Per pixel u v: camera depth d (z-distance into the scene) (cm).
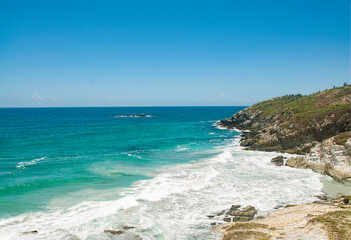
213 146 4809
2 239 1383
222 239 1351
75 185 2344
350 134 2942
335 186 2341
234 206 1859
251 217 1678
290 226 1412
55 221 1611
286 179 2572
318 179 2567
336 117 3928
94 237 1424
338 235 1239
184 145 4909
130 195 2088
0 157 3581
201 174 2745
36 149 4238
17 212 1744
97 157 3669
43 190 2198
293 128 4088
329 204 1816
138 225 1570
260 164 3259
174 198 2028
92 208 1817
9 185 2317
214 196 2078
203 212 1769
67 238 1409
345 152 2712
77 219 1641
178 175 2708
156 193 2133
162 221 1627
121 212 1758
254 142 4644
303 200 1984
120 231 1488
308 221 1434
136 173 2789
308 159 3064
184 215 1719
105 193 2133
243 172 2852
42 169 2931
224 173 2806
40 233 1459
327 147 2955
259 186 2342
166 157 3731
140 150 4309
